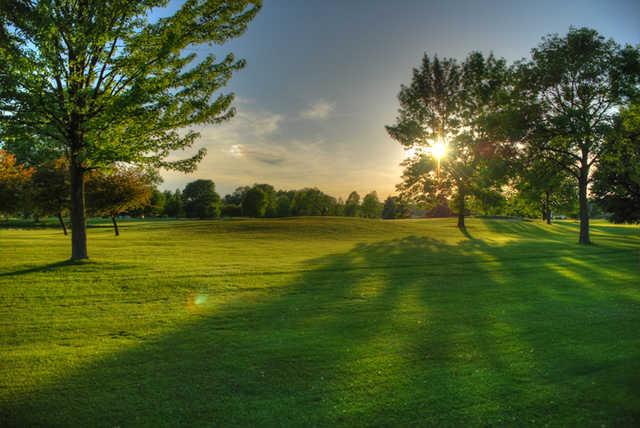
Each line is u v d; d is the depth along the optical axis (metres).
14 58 11.34
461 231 45.50
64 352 6.39
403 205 53.28
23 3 11.71
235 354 6.43
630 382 5.48
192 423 4.37
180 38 13.88
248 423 4.39
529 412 4.68
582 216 30.12
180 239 29.48
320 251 22.78
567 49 28.81
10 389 5.08
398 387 5.30
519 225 58.44
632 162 29.42
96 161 13.80
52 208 35.53
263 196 102.81
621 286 12.91
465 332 7.74
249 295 10.90
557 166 31.55
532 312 9.37
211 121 14.97
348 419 4.49
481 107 46.88
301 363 6.09
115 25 13.44
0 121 11.91
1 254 16.38
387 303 10.16
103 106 13.56
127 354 6.36
